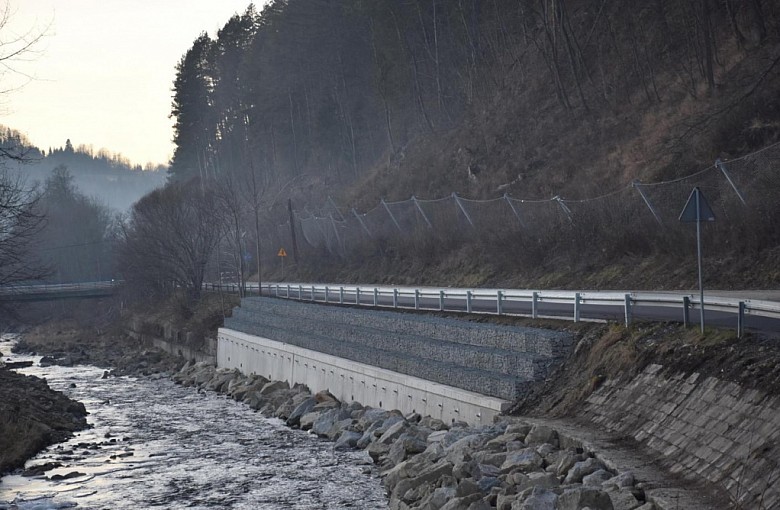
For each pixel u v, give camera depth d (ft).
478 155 223.30
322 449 94.63
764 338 61.46
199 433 110.42
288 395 131.44
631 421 63.36
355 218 244.83
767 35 175.11
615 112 198.08
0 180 142.41
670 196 135.64
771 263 111.14
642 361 69.67
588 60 231.91
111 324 323.98
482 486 57.57
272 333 158.51
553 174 189.16
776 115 143.33
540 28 257.34
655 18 215.92
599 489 46.03
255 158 418.51
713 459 49.67
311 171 358.43
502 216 173.99
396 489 65.10
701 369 61.21
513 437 68.13
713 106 163.43
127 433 112.37
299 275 258.78
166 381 183.01
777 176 116.26
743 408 51.80
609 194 151.23
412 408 96.12
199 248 264.93
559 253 151.74
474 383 85.76
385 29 304.30
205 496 75.31
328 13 360.89
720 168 120.78
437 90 299.38
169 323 249.55
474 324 98.78
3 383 144.25
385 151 306.96
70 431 114.42
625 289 128.06
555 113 217.36
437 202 207.21
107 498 75.92
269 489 76.64
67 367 221.25
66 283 399.65
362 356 114.21
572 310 99.81
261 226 305.73
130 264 321.32
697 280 117.19
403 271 200.64
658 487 48.37
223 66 474.90
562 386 78.28
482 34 287.89
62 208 480.23
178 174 520.83
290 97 385.70
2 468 89.15
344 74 349.20
